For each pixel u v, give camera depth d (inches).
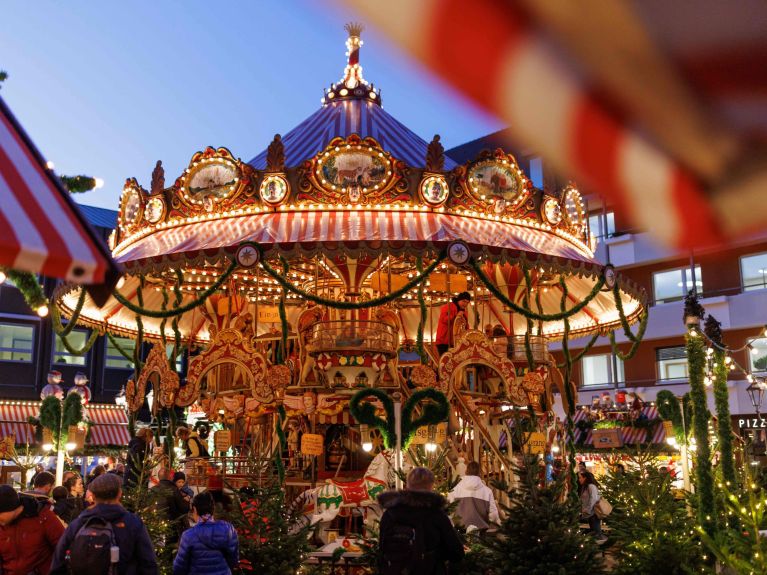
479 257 456.1
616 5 31.2
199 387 476.4
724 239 39.4
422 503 233.1
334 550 362.0
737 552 266.2
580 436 1091.3
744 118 34.3
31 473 744.3
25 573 217.6
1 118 100.5
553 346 1305.4
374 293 584.1
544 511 297.7
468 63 31.5
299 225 474.0
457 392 494.0
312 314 535.2
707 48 32.1
